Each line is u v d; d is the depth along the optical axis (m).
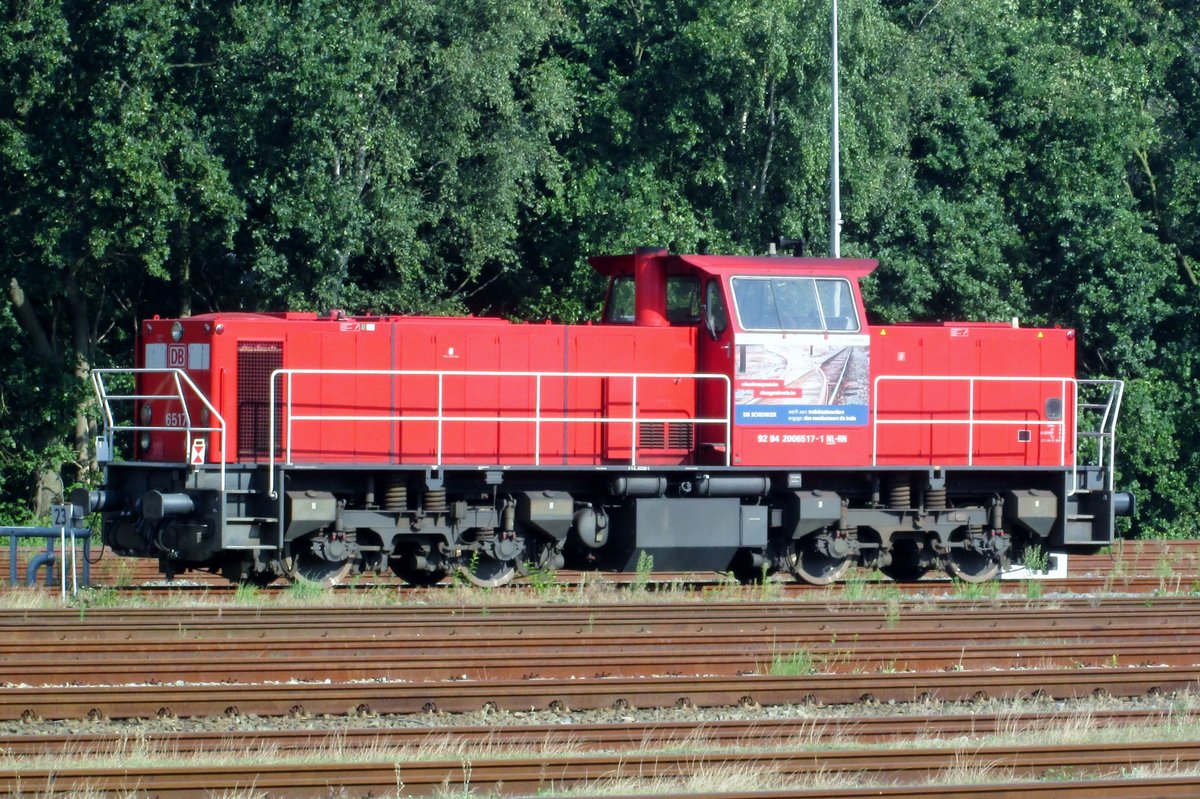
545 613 59.44
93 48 101.94
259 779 35.00
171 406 70.56
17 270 109.31
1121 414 133.50
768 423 72.62
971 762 37.78
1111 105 141.50
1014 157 142.12
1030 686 47.62
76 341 116.94
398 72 115.44
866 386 74.31
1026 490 78.69
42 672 45.59
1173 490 134.38
